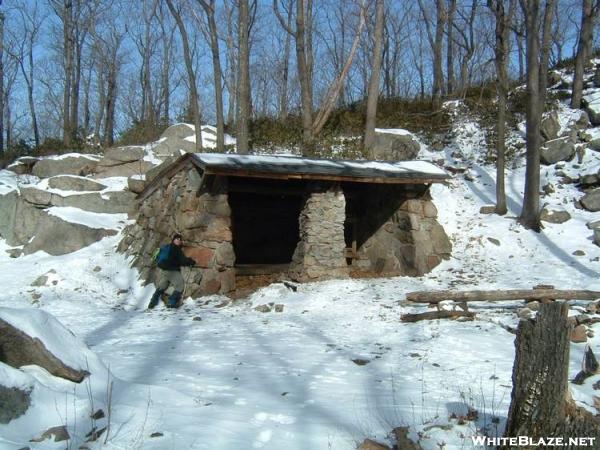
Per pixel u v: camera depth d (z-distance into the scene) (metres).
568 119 18.58
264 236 16.33
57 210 15.99
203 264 11.33
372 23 27.44
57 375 4.73
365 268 13.45
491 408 4.88
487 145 18.77
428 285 11.17
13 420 4.12
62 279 12.91
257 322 9.12
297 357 6.84
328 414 4.81
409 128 20.55
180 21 19.14
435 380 5.82
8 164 23.14
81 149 23.78
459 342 7.27
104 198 16.41
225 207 11.56
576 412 3.73
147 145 20.44
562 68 23.77
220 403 5.09
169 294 11.05
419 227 12.72
